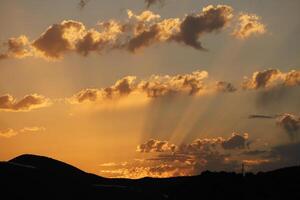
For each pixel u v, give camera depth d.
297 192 175.50
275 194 176.00
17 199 144.12
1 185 148.38
